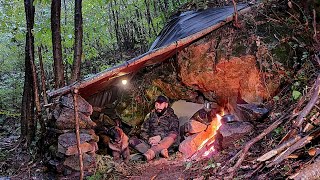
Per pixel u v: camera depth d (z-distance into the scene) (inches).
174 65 206.2
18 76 361.1
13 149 196.5
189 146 176.9
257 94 170.2
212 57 181.6
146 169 154.7
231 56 174.7
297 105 122.9
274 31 172.9
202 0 235.5
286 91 159.5
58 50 192.4
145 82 217.9
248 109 156.6
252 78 171.3
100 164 151.3
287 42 168.1
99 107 209.0
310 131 104.8
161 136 193.9
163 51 167.0
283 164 100.7
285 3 180.1
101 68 338.3
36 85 193.6
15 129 289.4
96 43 365.1
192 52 187.2
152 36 328.8
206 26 185.6
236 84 177.3
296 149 100.4
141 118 217.2
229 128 148.3
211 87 185.9
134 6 343.3
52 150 160.1
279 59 165.9
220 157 137.3
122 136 176.9
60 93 151.5
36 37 200.2
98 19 342.0
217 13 203.2
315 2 168.9
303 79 149.9
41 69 203.8
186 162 153.6
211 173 123.5
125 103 217.9
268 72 166.9
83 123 157.2
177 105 216.7
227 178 110.2
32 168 168.4
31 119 199.9
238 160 114.3
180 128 208.2
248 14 182.7
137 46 358.3
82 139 151.9
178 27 208.8
